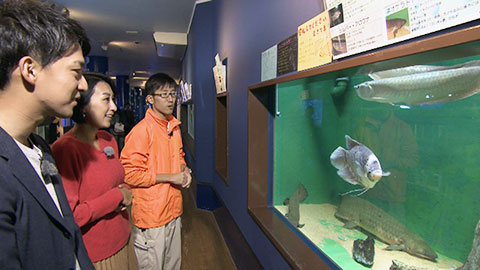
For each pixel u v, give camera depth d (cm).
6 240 44
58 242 57
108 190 99
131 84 1653
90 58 795
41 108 57
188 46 519
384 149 111
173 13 413
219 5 291
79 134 99
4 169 47
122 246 106
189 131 593
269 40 143
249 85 176
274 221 150
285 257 112
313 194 173
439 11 49
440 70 68
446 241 89
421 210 96
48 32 51
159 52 641
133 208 151
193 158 452
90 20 452
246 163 186
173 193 156
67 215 64
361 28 71
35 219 52
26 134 57
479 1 42
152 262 150
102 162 99
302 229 136
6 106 53
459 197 85
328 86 144
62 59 55
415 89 77
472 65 61
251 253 175
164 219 150
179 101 888
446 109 85
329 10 85
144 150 144
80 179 89
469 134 80
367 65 72
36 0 54
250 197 175
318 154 165
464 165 83
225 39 259
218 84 289
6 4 50
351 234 125
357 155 113
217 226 307
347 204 133
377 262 94
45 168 60
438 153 90
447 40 48
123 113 752
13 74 51
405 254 97
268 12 143
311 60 98
